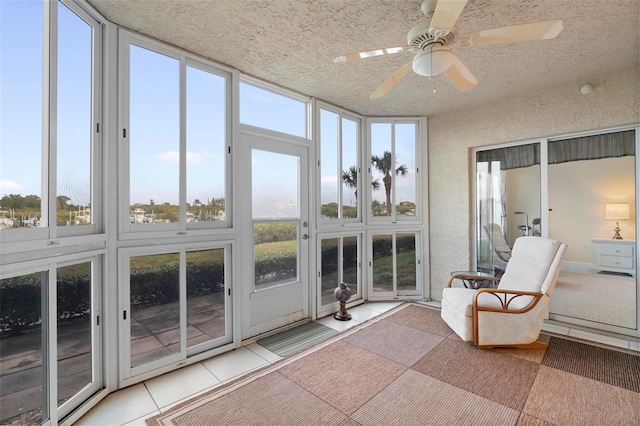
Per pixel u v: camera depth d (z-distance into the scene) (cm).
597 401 184
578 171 314
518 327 253
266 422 170
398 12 196
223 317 267
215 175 264
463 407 181
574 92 303
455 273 341
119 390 204
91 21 192
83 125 188
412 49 186
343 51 246
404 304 392
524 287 272
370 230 412
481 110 367
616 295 293
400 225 414
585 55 252
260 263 299
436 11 143
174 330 234
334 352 257
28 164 150
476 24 210
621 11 194
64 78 172
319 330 311
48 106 160
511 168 358
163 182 231
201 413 179
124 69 212
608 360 237
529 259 282
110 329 201
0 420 139
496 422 167
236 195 276
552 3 188
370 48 242
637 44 234
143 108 221
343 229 384
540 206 337
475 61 261
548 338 280
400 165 417
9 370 142
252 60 261
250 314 288
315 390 201
